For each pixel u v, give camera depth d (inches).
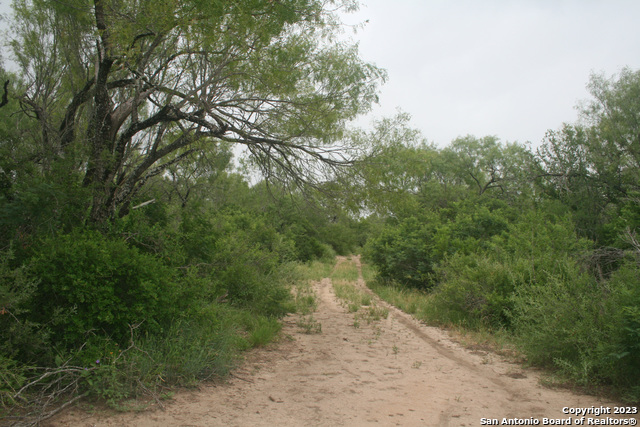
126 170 348.2
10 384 162.9
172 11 263.6
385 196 362.3
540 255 393.7
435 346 318.7
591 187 684.1
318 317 442.0
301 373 242.4
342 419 172.4
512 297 320.8
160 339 226.5
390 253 724.0
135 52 269.9
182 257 279.4
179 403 183.5
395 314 470.3
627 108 730.2
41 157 264.2
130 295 214.1
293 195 407.2
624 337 204.1
